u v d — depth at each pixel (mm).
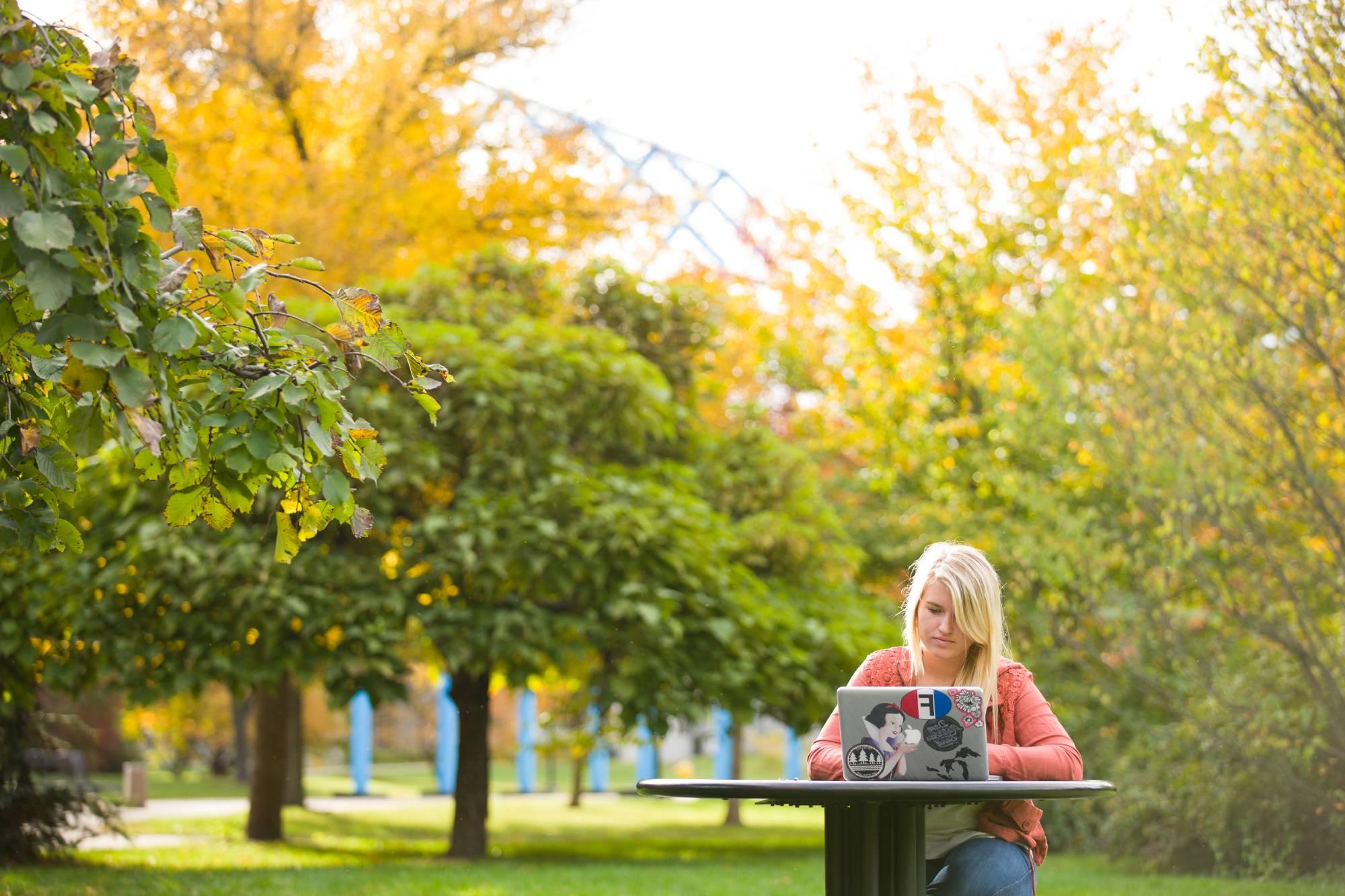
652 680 11352
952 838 3621
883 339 17266
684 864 11242
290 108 14742
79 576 10641
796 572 13766
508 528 10844
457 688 12484
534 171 16094
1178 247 9047
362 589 11055
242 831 14617
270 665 10703
